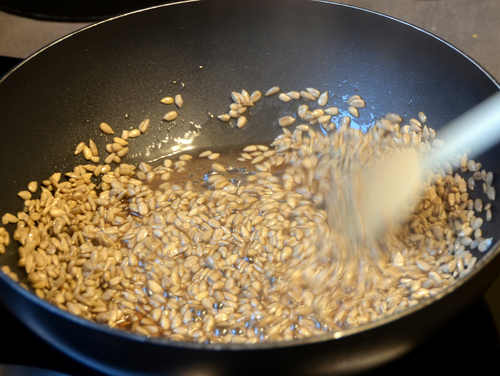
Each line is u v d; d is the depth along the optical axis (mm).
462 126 324
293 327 292
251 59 363
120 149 360
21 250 307
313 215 344
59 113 336
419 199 333
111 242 330
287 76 367
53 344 233
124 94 355
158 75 358
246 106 373
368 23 333
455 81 322
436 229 321
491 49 358
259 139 375
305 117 374
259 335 290
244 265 322
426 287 301
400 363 253
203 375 215
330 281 309
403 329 214
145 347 207
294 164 368
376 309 294
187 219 344
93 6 362
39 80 322
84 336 214
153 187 358
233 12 343
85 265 318
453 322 262
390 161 349
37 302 215
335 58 356
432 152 339
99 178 356
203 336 292
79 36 326
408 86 344
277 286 310
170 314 302
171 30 345
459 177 325
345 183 352
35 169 330
